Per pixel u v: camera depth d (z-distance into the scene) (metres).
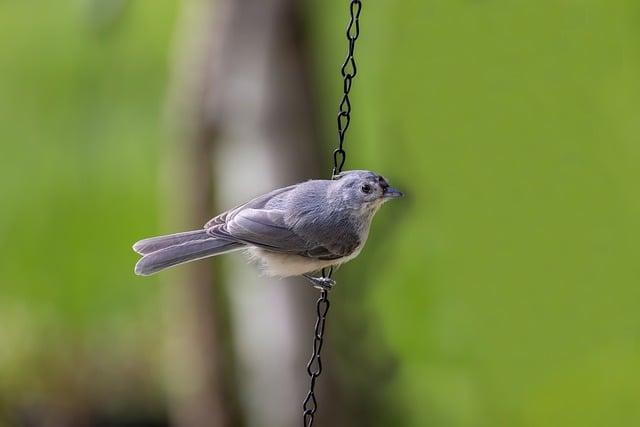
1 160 21.19
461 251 16.83
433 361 16.91
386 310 16.39
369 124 17.30
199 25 15.22
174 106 15.80
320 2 15.57
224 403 15.14
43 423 17.09
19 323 17.84
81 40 21.53
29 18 22.00
